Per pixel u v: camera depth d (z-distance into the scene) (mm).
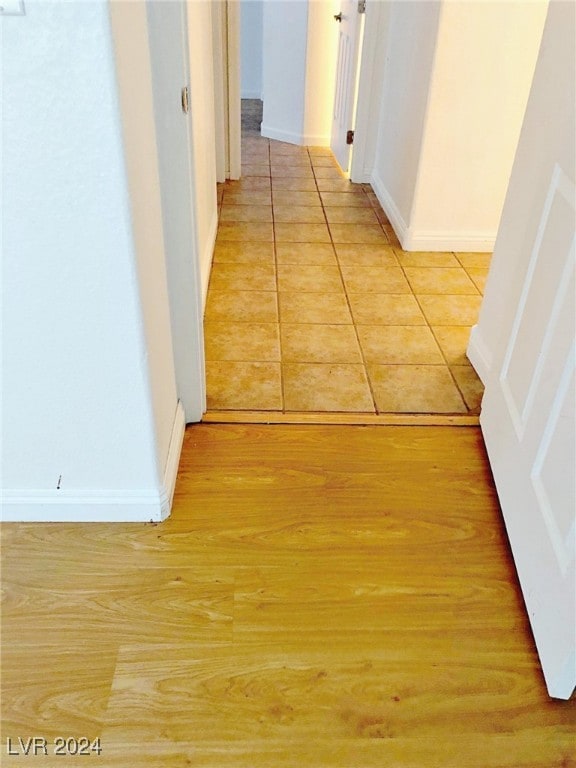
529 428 1444
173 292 1607
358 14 3482
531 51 2598
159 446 1477
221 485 1661
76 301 1204
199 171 2316
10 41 943
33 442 1408
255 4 5418
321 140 4656
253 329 2387
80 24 935
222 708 1176
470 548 1524
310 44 4207
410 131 3004
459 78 2648
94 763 1088
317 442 1829
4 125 1013
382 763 1108
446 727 1163
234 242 3104
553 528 1259
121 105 1021
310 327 2420
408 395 2055
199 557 1464
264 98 4723
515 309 1638
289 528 1548
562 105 1540
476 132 2803
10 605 1339
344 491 1666
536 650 1299
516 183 1874
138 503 1513
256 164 4227
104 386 1327
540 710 1197
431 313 2561
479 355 2158
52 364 1287
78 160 1050
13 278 1170
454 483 1712
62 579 1399
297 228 3301
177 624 1316
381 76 3582
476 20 2512
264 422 1896
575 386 1205
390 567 1464
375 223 3414
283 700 1192
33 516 1526
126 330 1250
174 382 1699
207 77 2533
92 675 1218
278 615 1345
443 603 1390
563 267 1326
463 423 1936
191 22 1939
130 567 1433
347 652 1280
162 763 1094
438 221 3053
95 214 1104
